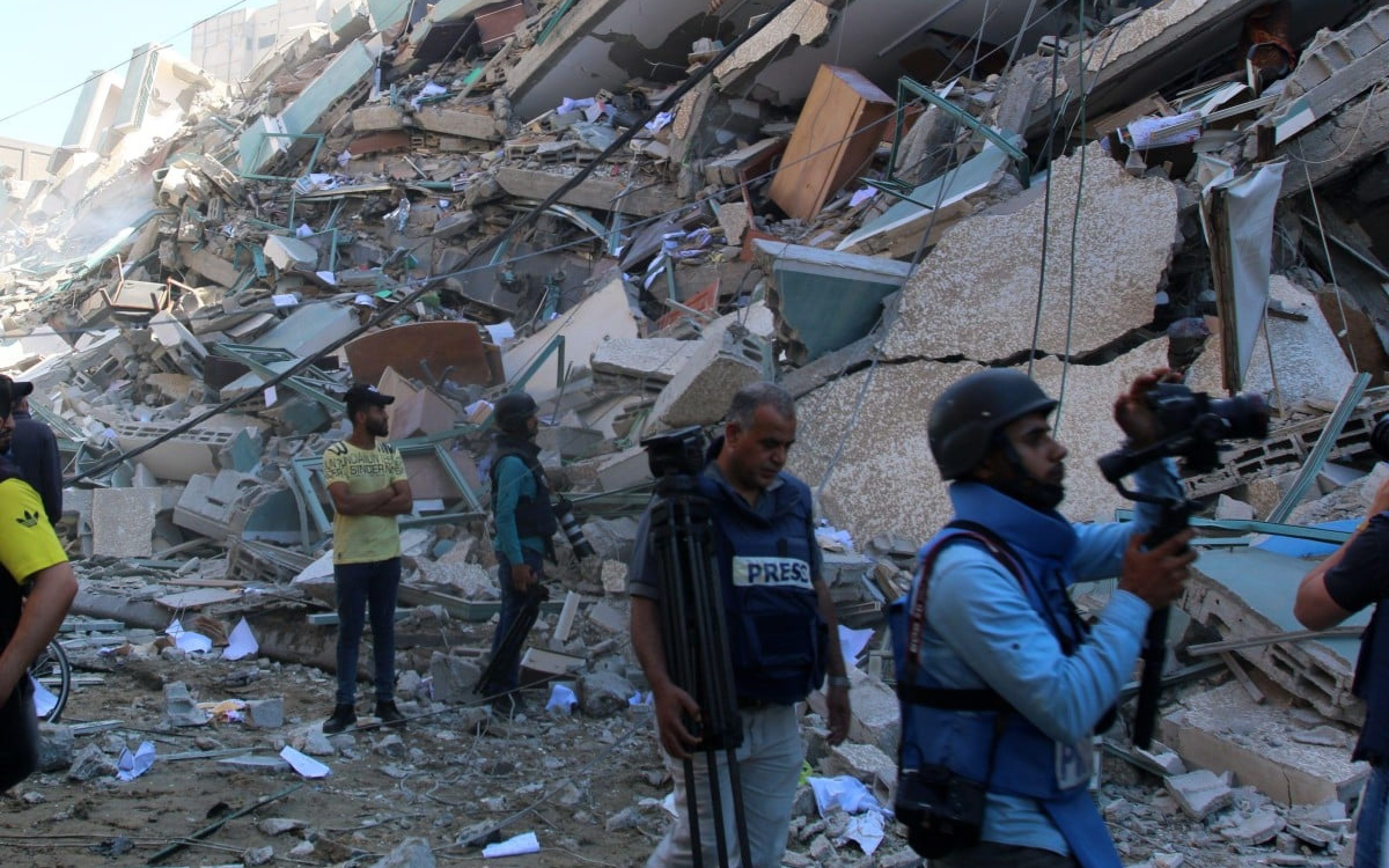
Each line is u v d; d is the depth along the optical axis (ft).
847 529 27.02
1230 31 40.70
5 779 9.71
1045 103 39.75
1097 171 29.40
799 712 18.92
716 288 45.73
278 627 25.29
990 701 7.20
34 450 17.95
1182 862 14.35
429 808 16.44
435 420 33.09
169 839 14.67
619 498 28.27
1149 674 7.63
